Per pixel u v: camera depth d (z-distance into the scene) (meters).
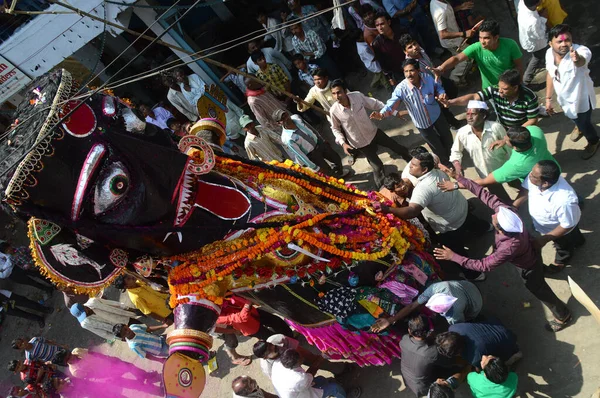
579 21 8.37
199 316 4.75
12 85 8.41
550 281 6.00
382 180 7.81
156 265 4.89
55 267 4.43
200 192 4.76
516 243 5.05
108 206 4.27
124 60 11.01
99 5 8.17
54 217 4.14
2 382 9.81
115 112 4.32
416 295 5.62
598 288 5.73
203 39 11.41
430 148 8.06
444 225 6.17
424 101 6.95
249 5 11.25
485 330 5.17
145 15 9.02
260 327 6.50
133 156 4.31
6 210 4.29
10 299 9.64
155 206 4.42
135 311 8.58
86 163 4.14
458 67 8.50
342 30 9.73
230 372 7.34
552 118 7.32
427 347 5.25
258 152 8.20
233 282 5.02
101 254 4.48
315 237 5.16
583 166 6.67
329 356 6.29
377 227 5.53
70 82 4.28
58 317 9.91
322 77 7.94
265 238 4.91
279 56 9.81
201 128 5.69
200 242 4.77
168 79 9.10
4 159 4.11
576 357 5.41
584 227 6.16
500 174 5.80
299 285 5.41
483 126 6.02
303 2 10.42
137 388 7.36
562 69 6.04
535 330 5.76
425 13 9.25
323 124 9.62
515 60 6.92
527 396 5.46
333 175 8.45
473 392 5.25
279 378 5.70
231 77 10.01
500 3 9.32
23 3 8.12
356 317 5.61
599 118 7.06
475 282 6.27
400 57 8.42
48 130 3.97
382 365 6.20
